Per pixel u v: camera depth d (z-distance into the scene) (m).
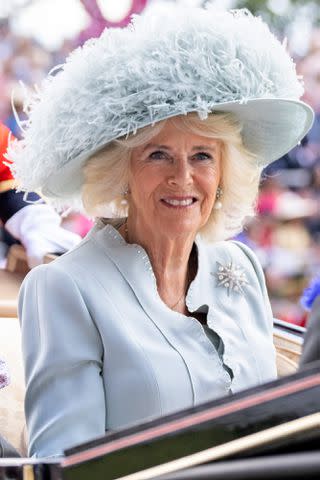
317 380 3.58
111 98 5.67
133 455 3.87
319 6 15.11
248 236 14.78
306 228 14.90
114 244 6.20
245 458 3.65
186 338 6.04
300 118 6.36
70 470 4.00
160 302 6.09
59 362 5.77
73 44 13.18
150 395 5.78
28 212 8.59
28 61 13.31
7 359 6.77
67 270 6.00
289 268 14.70
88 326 5.87
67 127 5.81
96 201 6.22
